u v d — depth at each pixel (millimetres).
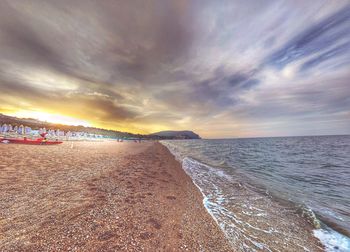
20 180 6582
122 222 4348
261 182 11375
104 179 7871
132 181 8227
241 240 4562
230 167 16844
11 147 16688
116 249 3305
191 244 4000
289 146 51469
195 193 8102
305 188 10344
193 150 38844
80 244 3270
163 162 16375
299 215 6398
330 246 4562
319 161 21953
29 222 3816
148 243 3707
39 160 10977
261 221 5793
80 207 4805
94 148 24125
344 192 9625
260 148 45906
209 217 5699
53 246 3105
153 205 5812
